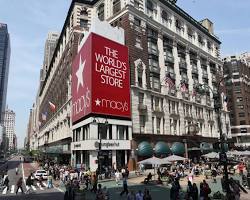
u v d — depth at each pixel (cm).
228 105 10725
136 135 4647
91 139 4116
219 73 8025
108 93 4469
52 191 3056
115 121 4447
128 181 3575
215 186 2988
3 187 3397
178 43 6431
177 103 5916
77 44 5919
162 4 6219
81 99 4769
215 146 2277
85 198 2419
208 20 8375
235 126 10412
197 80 6819
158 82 5506
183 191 2647
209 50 7888
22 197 2672
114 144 4300
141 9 5478
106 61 4588
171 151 5116
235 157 6494
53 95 9588
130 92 4822
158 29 5841
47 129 10631
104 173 3897
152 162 3331
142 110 4922
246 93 10794
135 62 5047
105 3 5941
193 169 4016
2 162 10194
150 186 3112
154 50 5612
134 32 5181
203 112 6788
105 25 4794
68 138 5803
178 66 6219
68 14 6731
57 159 7281
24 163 9862
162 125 5303
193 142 5888
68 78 6394
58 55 8788
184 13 6962
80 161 4747
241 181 3297
